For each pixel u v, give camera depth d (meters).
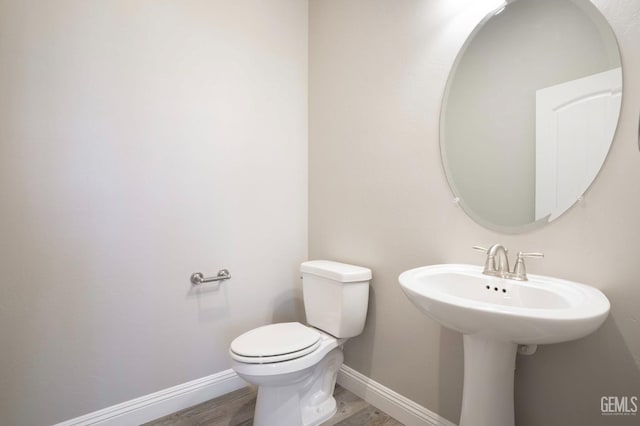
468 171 1.37
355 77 1.86
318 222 2.14
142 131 1.59
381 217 1.72
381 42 1.71
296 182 2.17
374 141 1.75
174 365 1.71
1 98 1.28
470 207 1.36
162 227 1.66
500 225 1.27
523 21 1.21
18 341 1.33
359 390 1.83
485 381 1.09
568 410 1.10
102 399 1.51
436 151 1.47
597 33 1.04
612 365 1.01
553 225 1.14
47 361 1.39
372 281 1.76
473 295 1.19
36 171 1.35
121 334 1.56
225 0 1.85
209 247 1.81
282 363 1.36
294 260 2.17
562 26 1.12
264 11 2.01
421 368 1.53
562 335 0.80
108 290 1.52
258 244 2.01
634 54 0.97
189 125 1.73
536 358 1.17
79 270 1.45
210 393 1.82
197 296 1.78
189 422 1.62
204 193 1.79
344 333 1.65
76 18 1.42
